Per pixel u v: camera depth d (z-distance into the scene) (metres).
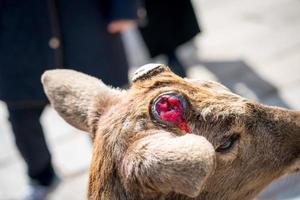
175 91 3.73
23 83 6.23
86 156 8.27
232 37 10.88
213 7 12.23
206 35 11.13
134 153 3.45
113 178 3.65
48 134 8.86
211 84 4.03
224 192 3.96
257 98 8.82
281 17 11.19
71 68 6.15
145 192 3.54
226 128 3.80
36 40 6.04
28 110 6.74
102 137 3.77
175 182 3.19
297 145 4.07
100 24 6.18
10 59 6.13
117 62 6.47
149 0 8.47
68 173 7.97
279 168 4.08
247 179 4.00
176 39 8.74
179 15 8.62
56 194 7.61
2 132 9.10
